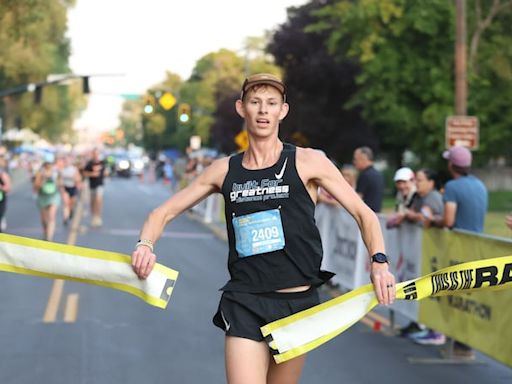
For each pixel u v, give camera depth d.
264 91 4.48
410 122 40.59
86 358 8.79
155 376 8.09
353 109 49.75
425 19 37.81
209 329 10.45
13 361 8.61
